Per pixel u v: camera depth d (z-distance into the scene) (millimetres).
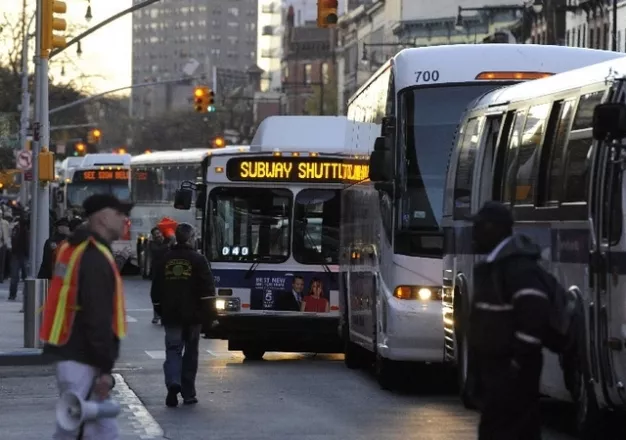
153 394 23891
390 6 162250
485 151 21094
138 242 72125
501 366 11844
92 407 11844
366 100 28031
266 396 23422
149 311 49375
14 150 78062
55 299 12242
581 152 16812
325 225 32188
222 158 32375
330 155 32281
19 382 26266
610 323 15641
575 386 16953
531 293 11625
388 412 21094
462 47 24172
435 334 23219
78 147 106312
